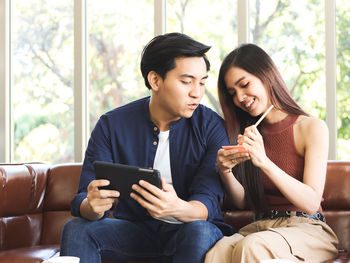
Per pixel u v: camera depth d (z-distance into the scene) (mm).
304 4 3562
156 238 2408
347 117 3463
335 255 2377
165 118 2488
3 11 4301
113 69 4051
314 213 2371
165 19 3918
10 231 2988
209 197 2312
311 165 2369
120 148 2531
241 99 2459
